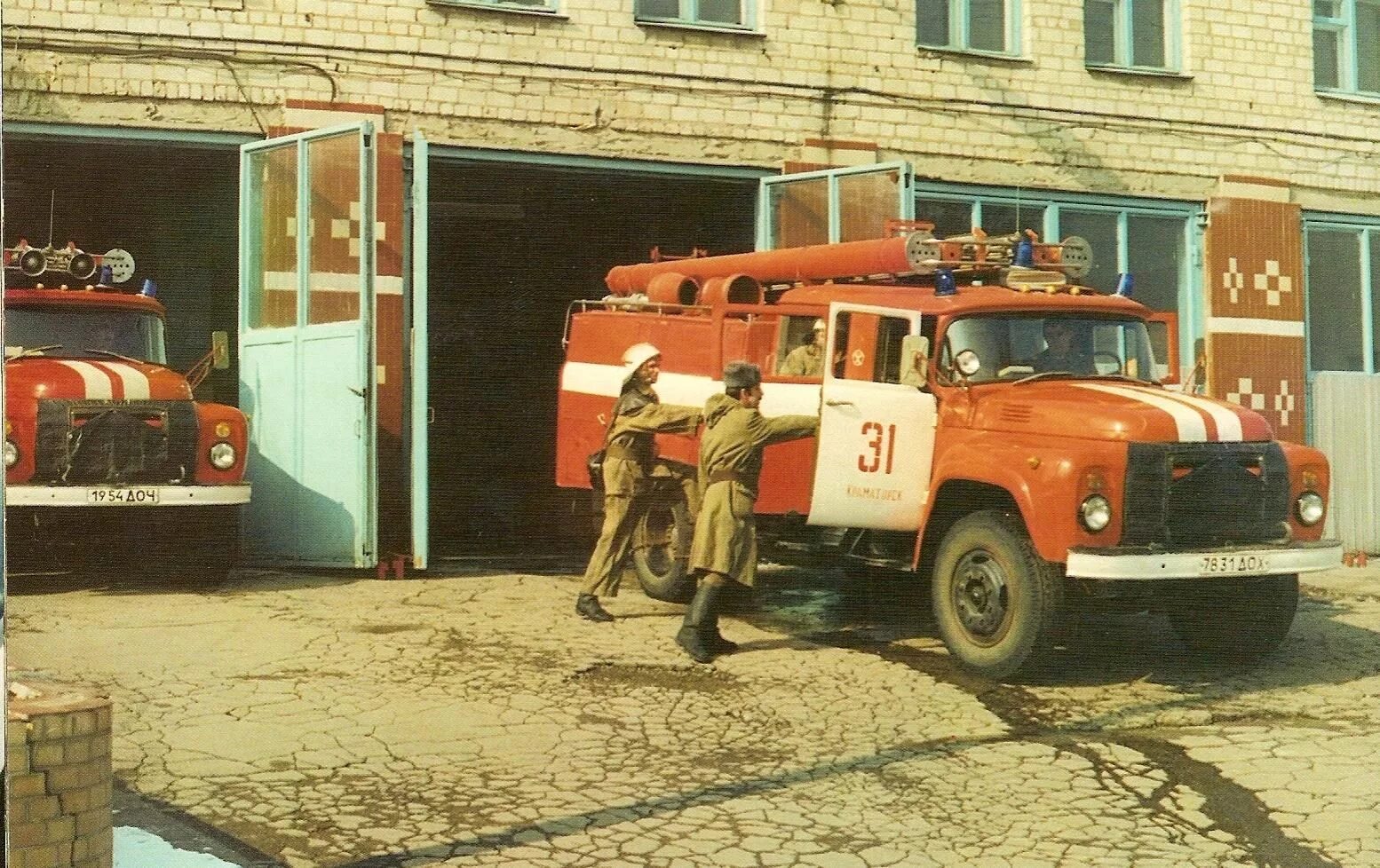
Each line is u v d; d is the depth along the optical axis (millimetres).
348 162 11352
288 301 11836
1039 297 9031
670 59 13258
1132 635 9695
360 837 5207
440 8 12508
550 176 13484
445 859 4988
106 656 8109
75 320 11141
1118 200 14953
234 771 5996
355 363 11289
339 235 11469
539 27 12820
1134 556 7504
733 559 8438
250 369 12039
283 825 5312
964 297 8922
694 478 10219
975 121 14352
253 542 11930
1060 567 7930
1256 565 7750
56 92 11500
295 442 11703
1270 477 8062
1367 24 16281
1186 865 5094
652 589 10547
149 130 11773
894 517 8797
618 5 13078
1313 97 15812
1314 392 15664
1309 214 15844
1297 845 5344
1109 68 14891
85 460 10070
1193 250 15219
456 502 15227
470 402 15570
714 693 7641
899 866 5020
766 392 9500
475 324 15664
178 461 10375
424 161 11305
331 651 8391
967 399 8602
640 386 9578
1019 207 14562
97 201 13797
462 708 7145
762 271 10422
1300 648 9383
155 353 11445
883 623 9914
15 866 4055
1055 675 8367
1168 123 15133
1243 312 15289
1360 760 6559
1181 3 15281
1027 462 7859
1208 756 6613
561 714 7105
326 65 12188
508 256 15750
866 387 8758
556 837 5250
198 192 13898
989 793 5949
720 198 14383
